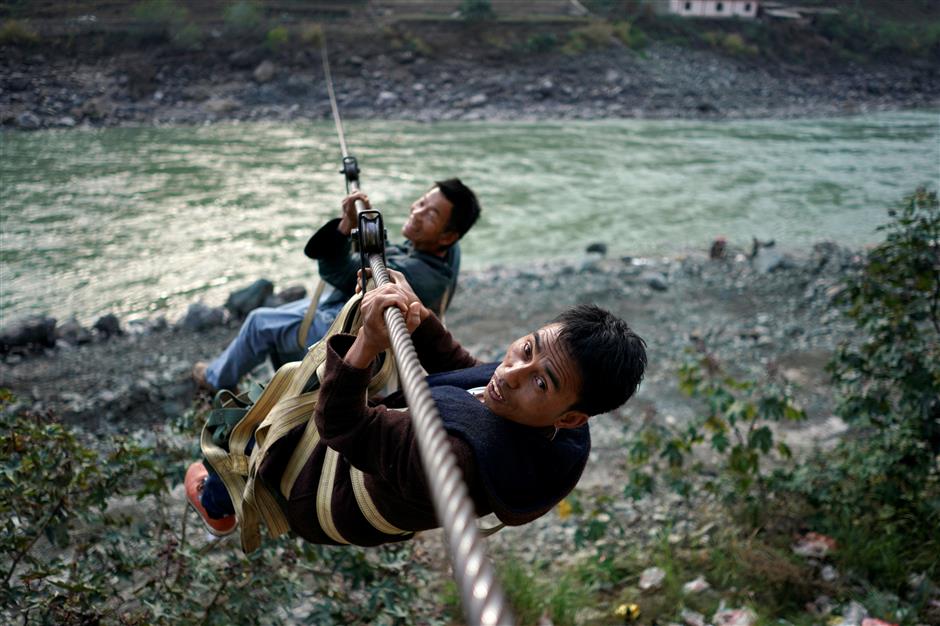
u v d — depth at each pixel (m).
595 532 5.37
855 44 47.88
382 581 3.99
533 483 1.84
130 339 9.11
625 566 5.40
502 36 40.56
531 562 5.51
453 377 2.12
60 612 3.39
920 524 5.45
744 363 9.17
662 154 25.28
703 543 5.64
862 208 18.97
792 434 7.48
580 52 40.66
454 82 36.34
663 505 6.16
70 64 30.86
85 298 11.08
